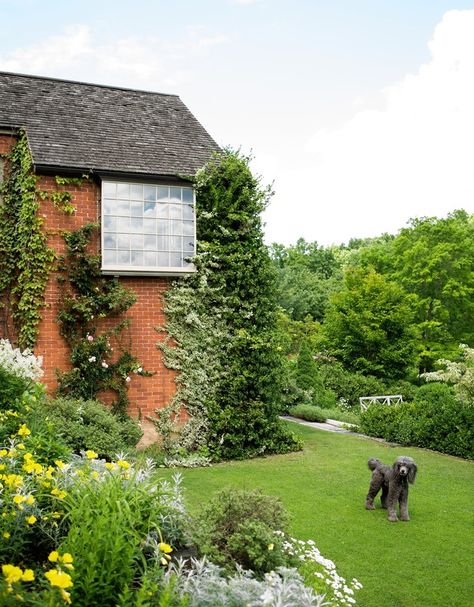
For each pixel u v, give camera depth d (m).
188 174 12.77
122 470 4.74
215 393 12.79
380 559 6.88
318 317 40.09
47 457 5.53
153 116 14.63
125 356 12.20
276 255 52.78
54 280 11.84
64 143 12.38
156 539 4.29
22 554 3.88
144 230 12.41
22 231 11.79
